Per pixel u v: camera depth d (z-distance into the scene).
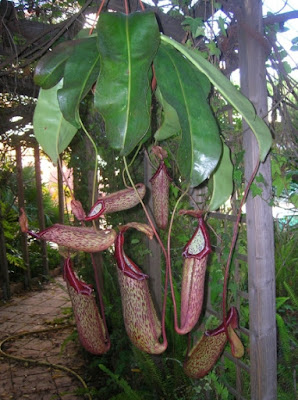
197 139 0.98
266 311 1.87
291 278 3.41
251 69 1.69
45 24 2.23
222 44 1.85
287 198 1.92
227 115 2.02
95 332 1.25
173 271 3.03
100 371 3.38
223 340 1.41
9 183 5.99
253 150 1.78
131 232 3.16
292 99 1.99
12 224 6.21
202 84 1.10
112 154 3.31
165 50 1.03
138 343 1.14
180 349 2.70
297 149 1.82
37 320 4.72
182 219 2.77
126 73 0.89
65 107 0.99
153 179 1.75
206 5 1.88
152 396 2.71
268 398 1.90
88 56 1.00
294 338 2.77
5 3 2.11
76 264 6.18
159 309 3.00
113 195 1.32
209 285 2.27
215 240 2.45
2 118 3.78
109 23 0.89
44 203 7.05
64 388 3.17
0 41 2.36
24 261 5.96
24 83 2.95
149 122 0.91
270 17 1.69
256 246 1.84
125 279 1.13
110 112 0.89
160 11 1.93
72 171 4.33
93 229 1.14
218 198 1.30
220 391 2.26
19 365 3.60
